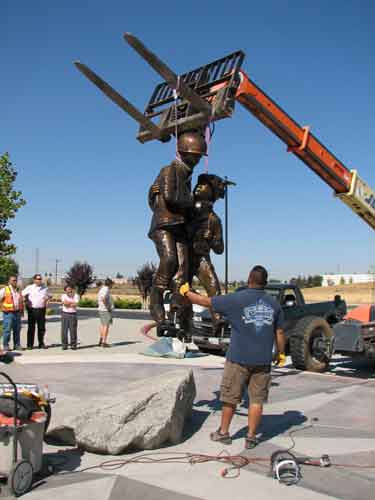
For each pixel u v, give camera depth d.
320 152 8.88
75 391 7.27
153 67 4.58
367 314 9.64
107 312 12.78
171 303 5.16
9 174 16.94
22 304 11.80
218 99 5.30
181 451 4.71
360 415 6.16
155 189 5.14
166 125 5.38
